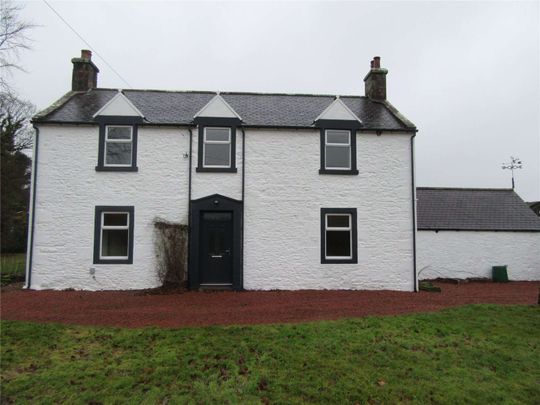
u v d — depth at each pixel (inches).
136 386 238.8
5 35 740.0
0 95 900.6
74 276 526.0
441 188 839.1
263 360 269.4
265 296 491.2
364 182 570.6
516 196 824.3
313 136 573.3
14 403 223.0
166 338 305.1
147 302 444.8
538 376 267.6
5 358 273.4
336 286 550.9
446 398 234.2
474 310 403.2
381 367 267.1
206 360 268.4
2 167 1179.9
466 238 729.6
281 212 555.8
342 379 249.0
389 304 442.9
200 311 395.9
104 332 318.0
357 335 315.9
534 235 737.0
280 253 549.3
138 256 535.2
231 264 546.6
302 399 228.1
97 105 598.9
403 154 580.1
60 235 530.0
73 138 545.0
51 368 260.1
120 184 543.2
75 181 538.6
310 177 565.0
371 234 563.2
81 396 228.1
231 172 556.1
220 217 554.9
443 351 296.5
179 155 555.5
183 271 533.3
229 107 566.6
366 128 575.8
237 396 228.7
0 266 705.6
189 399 224.7
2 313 378.9
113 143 558.6
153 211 543.5
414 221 568.4
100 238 534.6
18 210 1240.8
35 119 539.5
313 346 293.6
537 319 374.9
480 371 269.3
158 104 619.5
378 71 695.1
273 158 564.4
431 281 695.1
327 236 565.6
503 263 726.5
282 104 652.1
